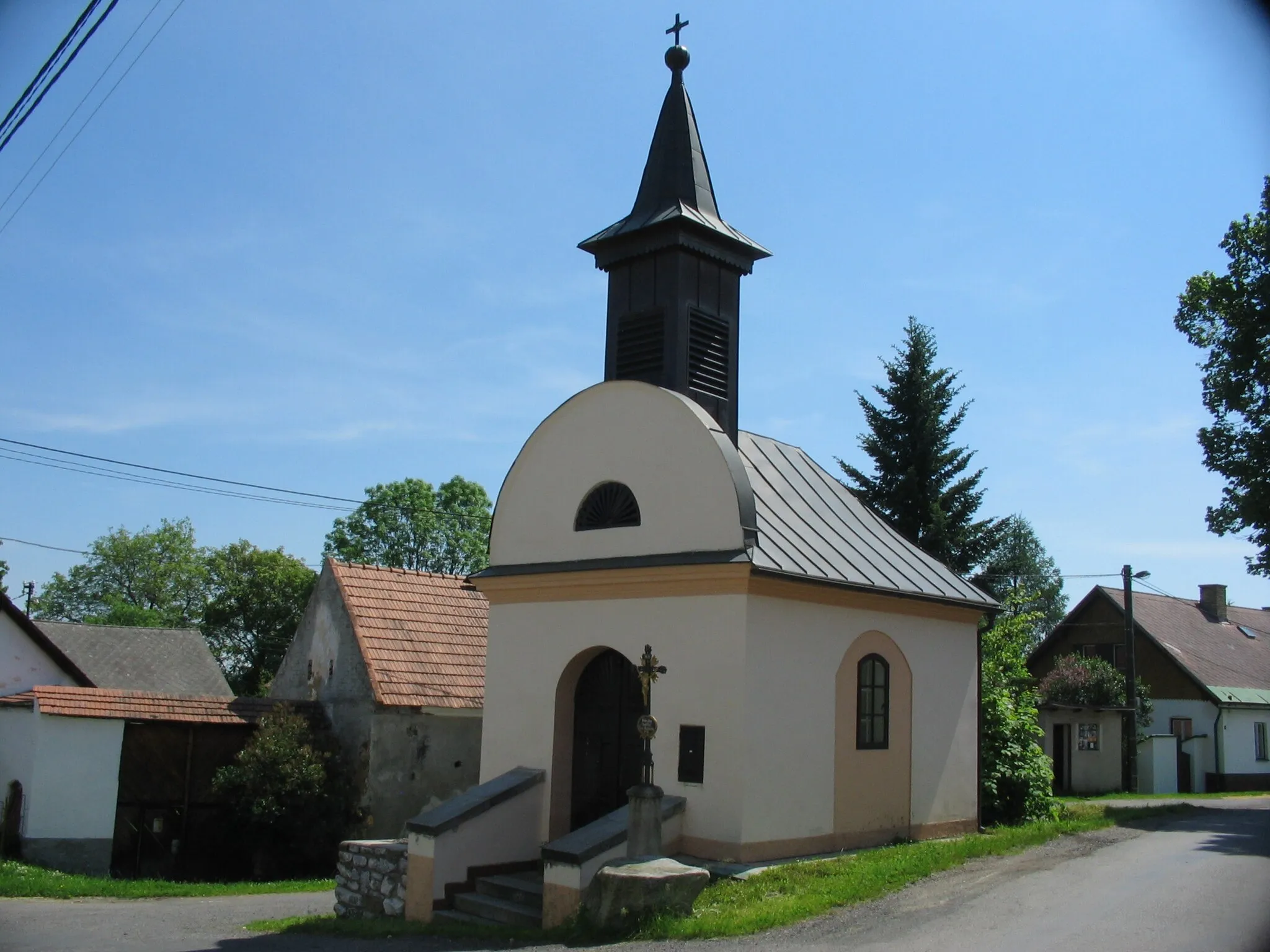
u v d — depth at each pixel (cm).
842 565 1476
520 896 1287
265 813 1902
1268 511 2361
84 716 1892
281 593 5122
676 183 1609
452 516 5034
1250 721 4209
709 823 1284
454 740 2141
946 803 1622
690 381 1527
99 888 1688
